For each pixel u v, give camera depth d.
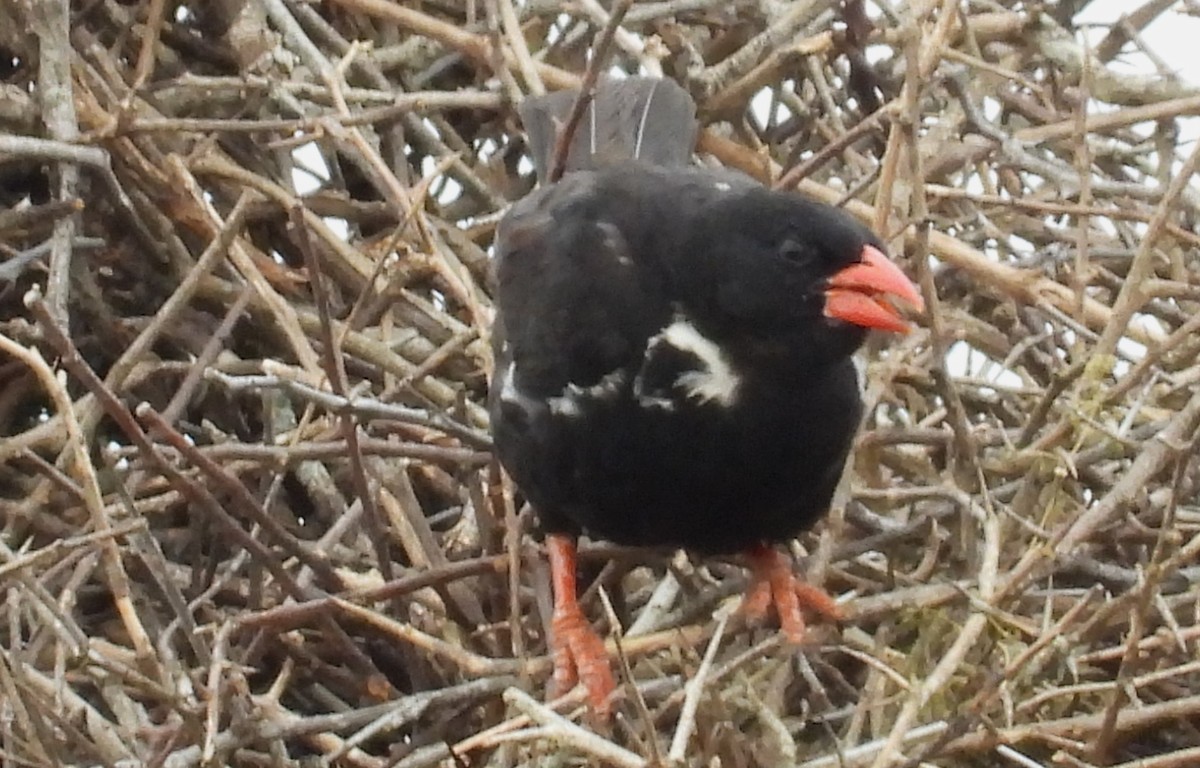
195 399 1.91
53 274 1.86
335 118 1.90
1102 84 1.96
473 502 1.85
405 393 1.89
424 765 1.79
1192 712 1.79
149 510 1.86
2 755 1.76
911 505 1.89
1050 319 1.91
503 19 1.95
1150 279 1.88
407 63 1.97
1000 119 1.99
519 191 1.99
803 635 1.82
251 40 1.93
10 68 1.96
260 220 1.94
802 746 1.82
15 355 1.84
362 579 1.84
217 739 1.76
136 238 1.92
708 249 1.83
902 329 1.83
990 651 1.82
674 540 1.86
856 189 1.91
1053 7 1.98
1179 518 1.85
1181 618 1.84
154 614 1.83
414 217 1.88
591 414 1.84
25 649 1.81
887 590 1.85
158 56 1.95
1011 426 1.92
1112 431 1.84
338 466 1.89
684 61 1.99
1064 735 1.78
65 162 1.89
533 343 1.85
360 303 1.87
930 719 1.81
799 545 1.93
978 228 1.95
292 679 1.85
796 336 1.83
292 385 1.81
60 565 1.83
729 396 1.83
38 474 1.88
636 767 1.73
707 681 1.77
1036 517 1.85
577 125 1.91
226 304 1.91
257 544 1.81
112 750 1.78
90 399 1.86
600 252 1.85
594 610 1.89
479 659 1.81
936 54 1.88
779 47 1.96
